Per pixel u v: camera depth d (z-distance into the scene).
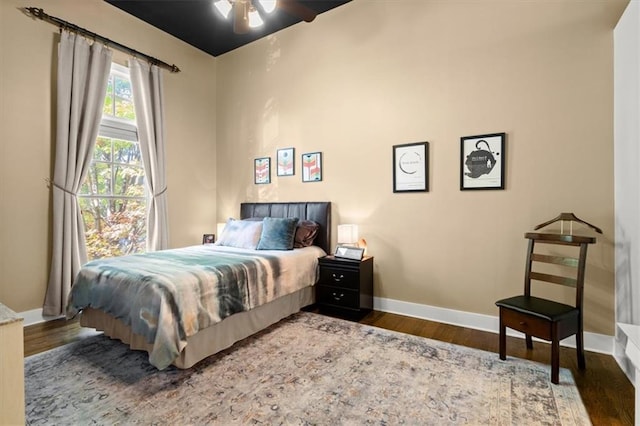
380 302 3.50
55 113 3.20
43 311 3.10
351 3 3.66
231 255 3.04
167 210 4.22
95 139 3.43
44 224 3.15
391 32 3.41
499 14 2.86
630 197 2.16
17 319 0.94
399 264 3.38
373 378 2.06
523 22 2.76
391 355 2.38
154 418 1.67
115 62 3.73
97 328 2.64
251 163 4.56
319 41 3.91
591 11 2.51
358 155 3.63
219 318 2.33
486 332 2.88
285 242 3.50
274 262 2.94
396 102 3.39
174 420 1.66
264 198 4.44
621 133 2.29
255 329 2.77
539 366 2.22
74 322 3.07
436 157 3.17
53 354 2.38
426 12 3.21
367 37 3.56
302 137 4.06
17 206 2.98
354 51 3.65
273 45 4.30
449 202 3.11
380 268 3.50
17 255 2.99
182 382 2.01
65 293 3.16
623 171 2.27
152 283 2.11
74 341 2.63
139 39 3.95
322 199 3.90
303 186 4.06
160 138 4.09
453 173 3.09
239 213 4.71
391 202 3.43
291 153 4.15
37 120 3.09
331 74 3.82
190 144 4.60
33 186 3.08
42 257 3.14
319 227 3.81
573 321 2.10
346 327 2.96
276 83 4.29
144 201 4.11
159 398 1.84
